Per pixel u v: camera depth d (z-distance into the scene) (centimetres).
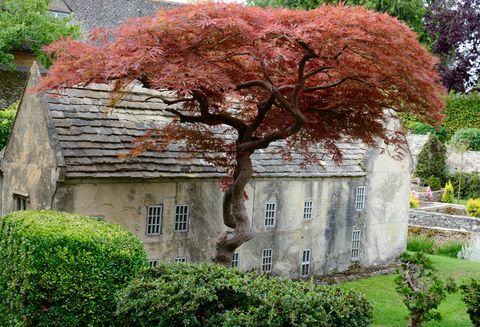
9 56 2581
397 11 3183
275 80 1095
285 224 1430
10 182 1241
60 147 1062
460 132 3822
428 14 3406
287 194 1428
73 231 829
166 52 891
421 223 2423
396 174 1742
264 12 930
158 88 955
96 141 1125
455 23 3284
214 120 1073
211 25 853
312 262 1514
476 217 2484
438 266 1706
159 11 935
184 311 723
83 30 3372
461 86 3403
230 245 1078
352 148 1672
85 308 806
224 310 750
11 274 860
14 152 1228
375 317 1155
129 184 1128
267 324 684
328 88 1097
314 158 1288
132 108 1255
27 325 805
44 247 792
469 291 1019
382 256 1730
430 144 3519
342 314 694
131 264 837
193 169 1227
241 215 1073
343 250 1598
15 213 962
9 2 2552
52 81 911
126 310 753
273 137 1036
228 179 1207
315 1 3144
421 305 954
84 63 891
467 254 1948
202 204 1252
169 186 1191
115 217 1112
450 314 1216
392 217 1748
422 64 950
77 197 1063
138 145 1138
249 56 1061
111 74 851
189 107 1163
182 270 816
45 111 1107
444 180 3566
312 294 722
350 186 1600
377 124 1146
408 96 1012
